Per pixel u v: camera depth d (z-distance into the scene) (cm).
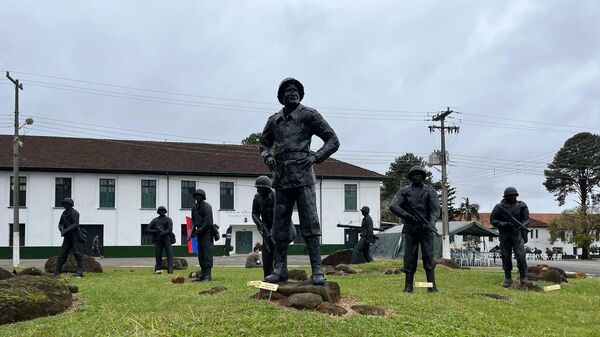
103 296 1160
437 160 4131
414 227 1297
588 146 7262
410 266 1295
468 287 1486
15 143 3466
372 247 4088
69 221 1800
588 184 7350
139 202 4738
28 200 4456
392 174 8344
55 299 1003
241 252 5050
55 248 4488
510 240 1570
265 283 959
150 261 3938
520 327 926
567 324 993
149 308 970
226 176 4984
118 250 4638
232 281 1513
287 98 961
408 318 883
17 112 3497
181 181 4872
